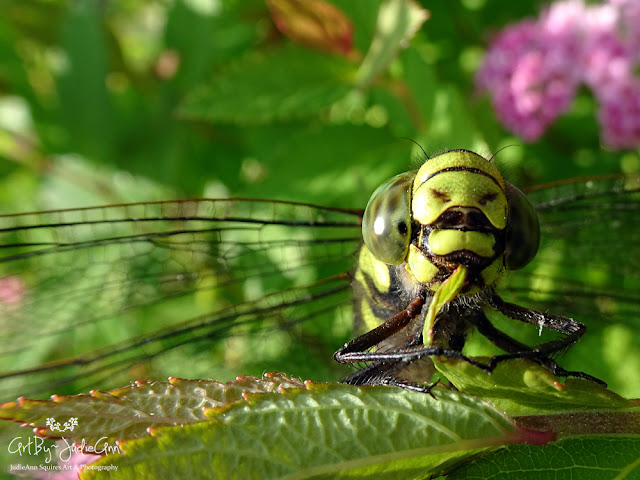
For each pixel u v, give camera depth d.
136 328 0.14
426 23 0.16
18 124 0.19
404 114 0.13
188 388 0.09
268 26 0.17
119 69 0.18
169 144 0.17
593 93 0.15
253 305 0.12
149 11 0.20
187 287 0.12
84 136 0.17
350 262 0.12
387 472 0.09
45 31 0.18
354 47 0.13
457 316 0.10
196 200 0.12
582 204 0.12
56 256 0.12
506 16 0.16
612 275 0.13
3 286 0.12
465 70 0.16
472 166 0.10
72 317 0.12
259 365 0.13
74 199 0.17
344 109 0.15
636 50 0.13
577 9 0.13
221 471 0.09
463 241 0.10
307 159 0.13
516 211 0.10
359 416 0.09
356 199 0.13
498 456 0.09
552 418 0.09
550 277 0.13
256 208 0.12
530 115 0.14
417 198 0.10
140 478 0.09
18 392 0.12
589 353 0.13
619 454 0.09
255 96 0.13
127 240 0.12
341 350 0.10
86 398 0.09
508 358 0.09
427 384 0.09
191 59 0.17
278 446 0.09
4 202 0.18
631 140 0.13
